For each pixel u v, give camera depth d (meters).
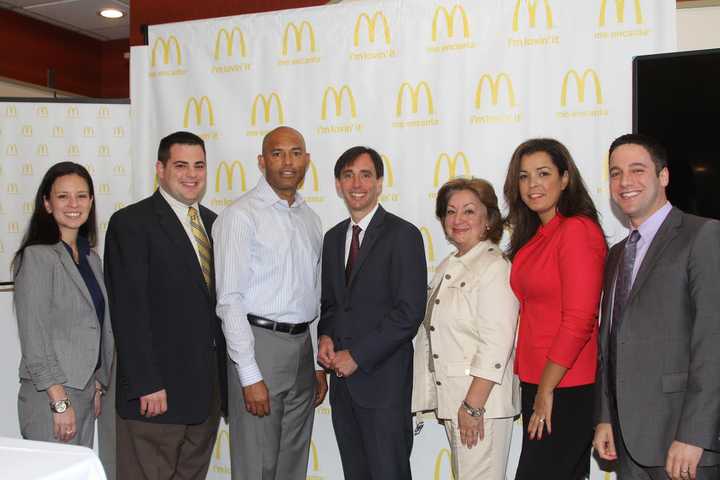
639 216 1.93
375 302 2.39
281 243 2.48
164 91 3.29
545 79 2.74
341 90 3.02
